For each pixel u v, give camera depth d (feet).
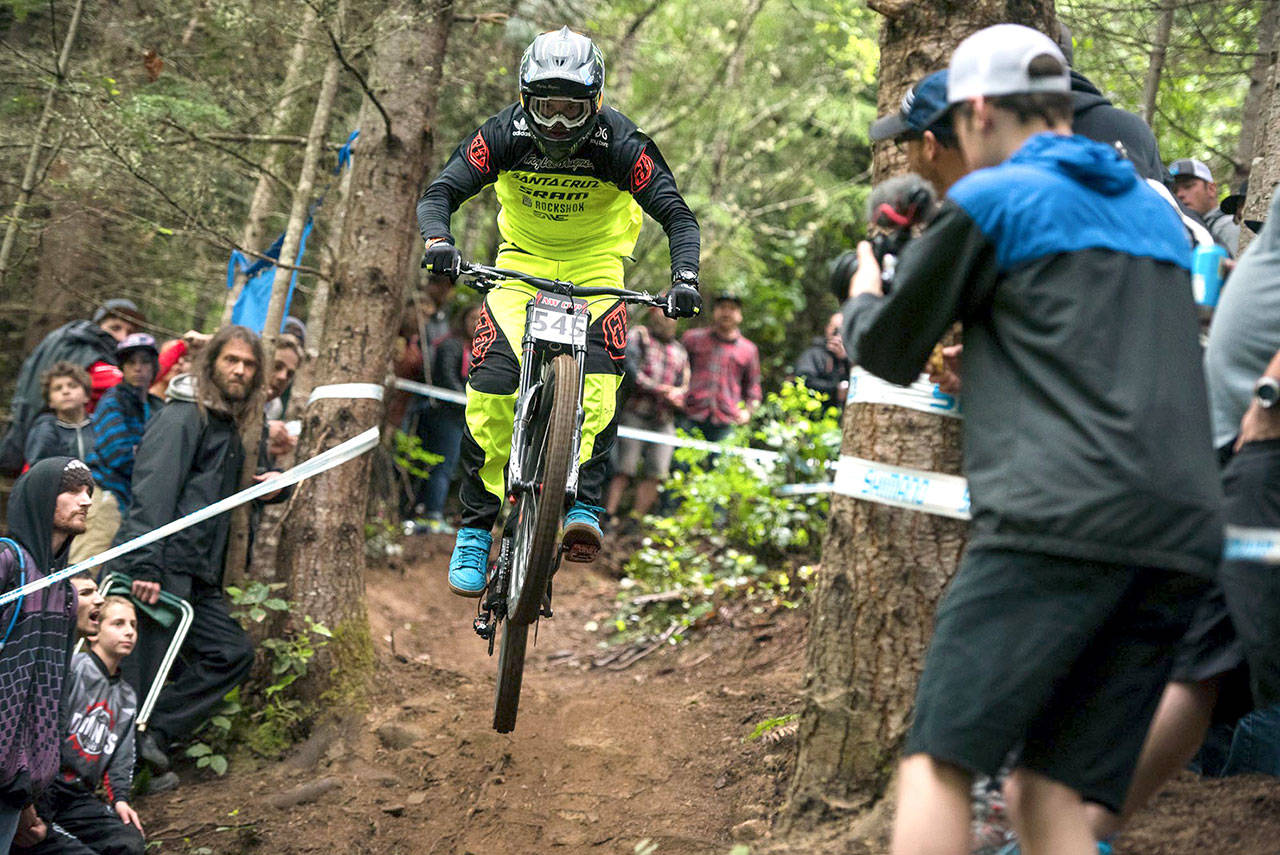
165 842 13.94
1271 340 8.33
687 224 12.11
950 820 6.48
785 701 15.39
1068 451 6.34
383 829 13.99
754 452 21.62
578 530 11.52
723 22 36.83
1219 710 8.86
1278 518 7.93
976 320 7.00
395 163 18.02
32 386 18.78
